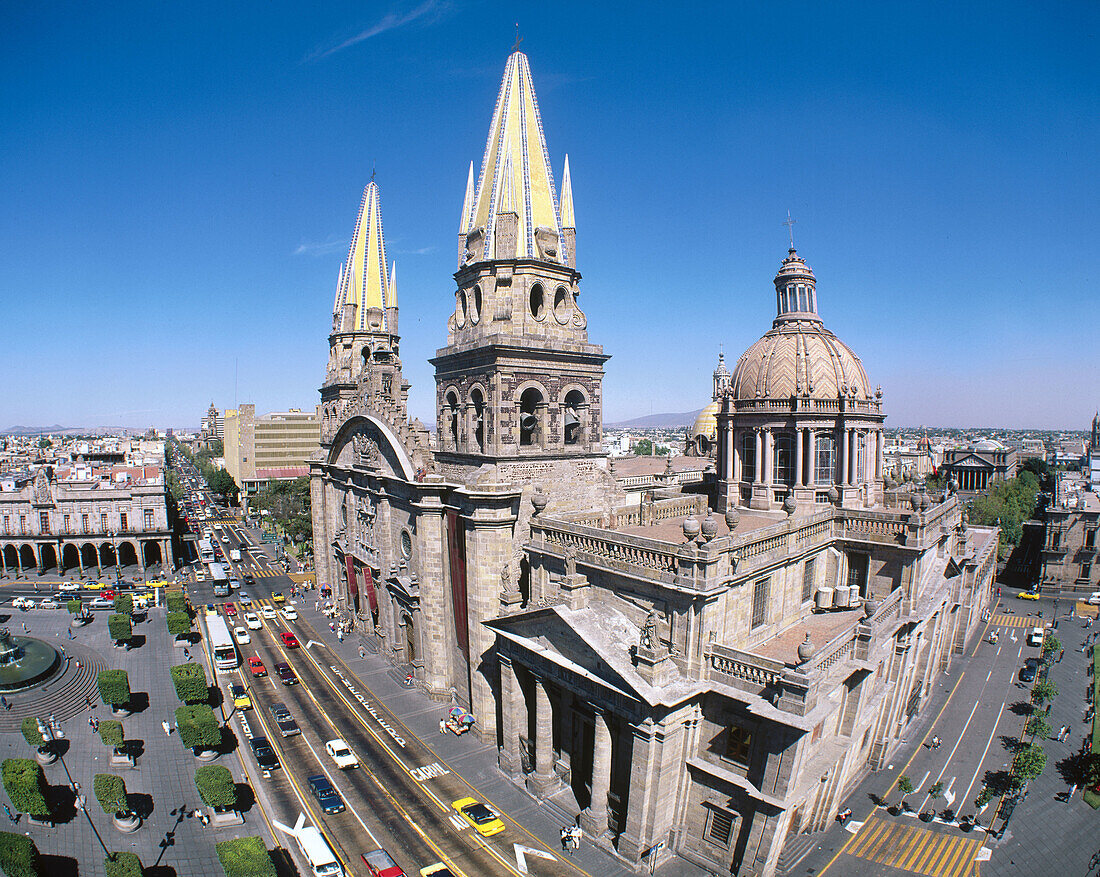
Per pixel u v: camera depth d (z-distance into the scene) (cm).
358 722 5288
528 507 4903
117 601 8219
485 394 4962
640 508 4938
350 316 8331
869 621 3647
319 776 4359
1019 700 5891
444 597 5506
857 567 4712
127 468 13362
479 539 4766
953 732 5259
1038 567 11188
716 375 12056
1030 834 3975
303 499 12825
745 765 3350
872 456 5584
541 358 5016
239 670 6506
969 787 4466
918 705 5412
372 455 6606
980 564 7319
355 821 4006
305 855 3694
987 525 10975
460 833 3859
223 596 9488
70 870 3659
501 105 5175
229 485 19425
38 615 8731
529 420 5409
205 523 16562
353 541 7600
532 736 4553
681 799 3572
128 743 5159
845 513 4697
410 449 5622
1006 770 4700
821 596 4594
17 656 6256
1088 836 3978
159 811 4228
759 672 3222
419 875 3522
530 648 3959
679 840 3619
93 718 5609
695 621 3403
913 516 4388
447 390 5572
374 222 8412
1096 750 5012
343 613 8081
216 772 4038
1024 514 12425
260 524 15925
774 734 3127
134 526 11306
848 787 4322
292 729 5106
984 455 16988
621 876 3450
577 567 4044
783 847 3709
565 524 4128
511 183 4962
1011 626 8131
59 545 11150
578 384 5297
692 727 3525
